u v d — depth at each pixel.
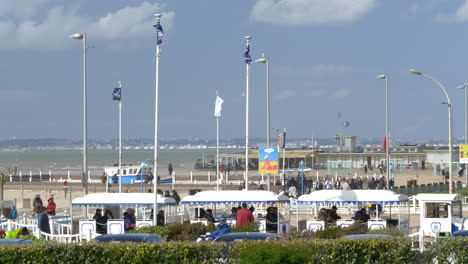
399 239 26.94
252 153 172.50
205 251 25.92
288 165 153.50
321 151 181.50
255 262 24.23
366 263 26.38
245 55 73.25
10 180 126.38
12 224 44.69
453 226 44.34
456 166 140.12
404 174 146.38
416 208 72.31
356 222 45.47
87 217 56.41
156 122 52.03
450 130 74.06
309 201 50.56
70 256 26.11
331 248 26.08
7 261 25.98
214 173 162.50
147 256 25.97
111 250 26.16
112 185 115.56
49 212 59.50
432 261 26.94
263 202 50.75
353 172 147.12
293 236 39.41
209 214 51.94
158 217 51.28
